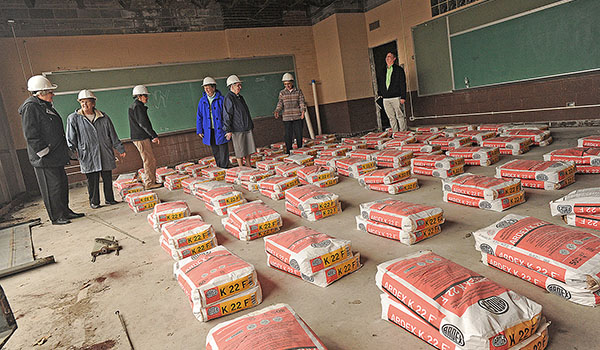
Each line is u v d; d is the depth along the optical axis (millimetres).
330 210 2955
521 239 1646
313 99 9242
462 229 2301
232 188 3787
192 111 8078
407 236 2172
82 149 4445
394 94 6566
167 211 3199
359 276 1903
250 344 1176
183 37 7922
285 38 8852
